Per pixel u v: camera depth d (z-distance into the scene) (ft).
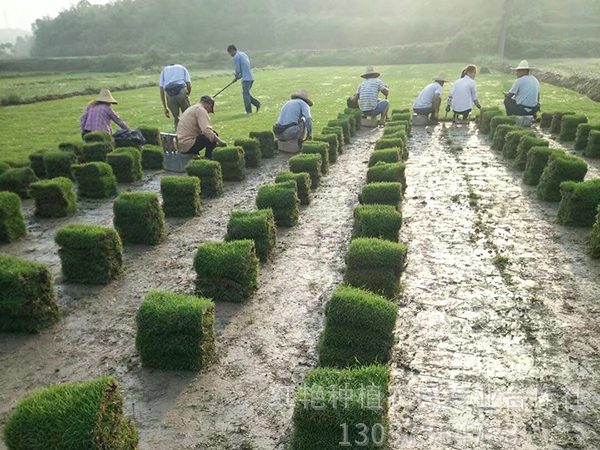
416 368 12.10
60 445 8.32
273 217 19.72
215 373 12.24
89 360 12.89
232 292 15.46
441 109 55.11
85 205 26.02
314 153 29.58
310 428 9.13
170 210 23.63
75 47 339.98
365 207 18.83
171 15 334.65
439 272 16.90
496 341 13.05
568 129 36.47
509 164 30.89
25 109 66.95
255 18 316.40
